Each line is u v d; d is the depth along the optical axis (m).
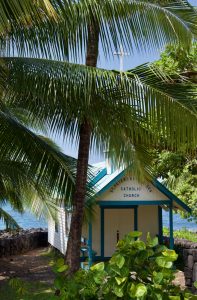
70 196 9.21
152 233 16.09
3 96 7.63
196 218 14.56
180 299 3.79
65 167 9.22
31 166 9.25
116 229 15.88
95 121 7.16
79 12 7.14
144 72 7.23
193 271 10.29
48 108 7.67
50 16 6.20
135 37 7.45
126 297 3.59
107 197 13.74
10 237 19.66
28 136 9.02
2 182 11.10
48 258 18.44
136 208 15.96
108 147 7.67
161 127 6.98
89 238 13.23
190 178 13.01
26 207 13.23
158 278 3.62
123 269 3.64
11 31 7.20
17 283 10.38
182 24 7.45
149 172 9.30
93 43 7.45
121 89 6.93
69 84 6.71
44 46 7.40
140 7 7.37
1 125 8.79
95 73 6.66
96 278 3.77
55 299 3.97
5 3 5.68
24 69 6.94
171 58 10.03
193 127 6.89
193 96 7.04
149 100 6.93
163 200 13.98
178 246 15.92
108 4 7.24
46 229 24.52
